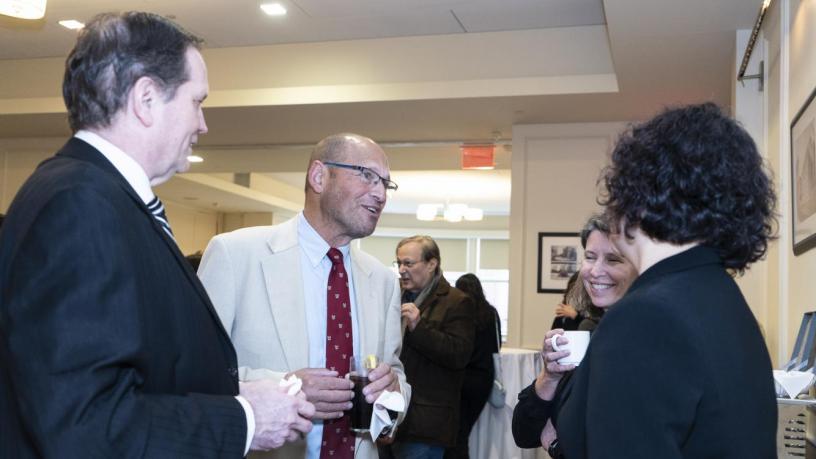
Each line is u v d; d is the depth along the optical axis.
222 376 1.28
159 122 1.21
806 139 2.65
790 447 1.77
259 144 7.51
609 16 3.97
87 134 1.21
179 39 1.25
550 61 5.32
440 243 15.77
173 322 1.17
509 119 6.08
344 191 1.98
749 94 4.09
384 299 2.17
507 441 3.72
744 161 1.01
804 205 2.71
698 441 0.92
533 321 6.12
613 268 1.63
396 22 5.30
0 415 1.08
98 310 1.02
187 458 1.08
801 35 2.86
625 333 0.96
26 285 1.01
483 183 11.41
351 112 5.98
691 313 0.95
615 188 1.06
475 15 5.12
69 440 0.97
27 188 1.10
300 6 5.04
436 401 3.29
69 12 5.25
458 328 3.36
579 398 1.06
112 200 1.10
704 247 1.03
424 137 6.86
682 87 5.13
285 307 1.92
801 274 2.85
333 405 1.67
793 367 2.08
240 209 13.06
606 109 5.69
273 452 1.87
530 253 6.17
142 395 1.08
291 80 5.77
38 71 6.32
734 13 3.86
